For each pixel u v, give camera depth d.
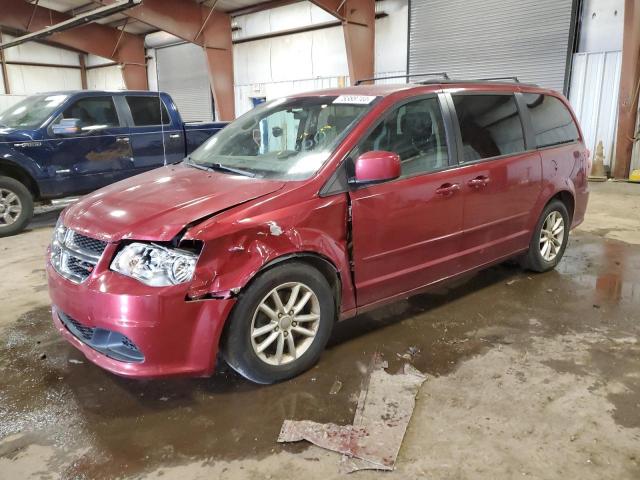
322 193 2.78
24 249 5.70
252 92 15.55
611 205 7.41
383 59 12.39
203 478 2.11
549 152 4.16
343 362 3.02
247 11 14.57
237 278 2.46
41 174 6.29
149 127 7.18
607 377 2.82
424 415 2.50
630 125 9.04
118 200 2.84
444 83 3.55
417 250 3.26
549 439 2.31
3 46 13.24
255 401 2.65
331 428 2.40
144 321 2.32
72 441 2.36
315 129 3.22
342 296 2.97
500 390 2.71
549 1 9.63
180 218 2.47
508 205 3.84
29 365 3.07
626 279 4.37
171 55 17.69
